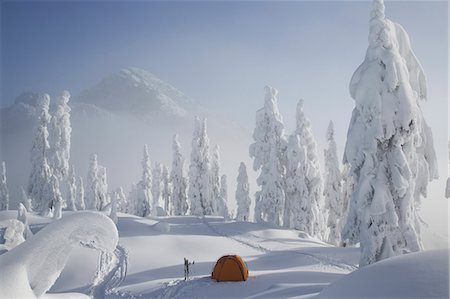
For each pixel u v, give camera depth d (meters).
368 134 17.11
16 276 6.31
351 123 18.44
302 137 44.44
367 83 17.16
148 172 62.25
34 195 44.94
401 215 17.03
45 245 6.60
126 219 40.53
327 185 45.25
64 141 45.66
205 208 58.94
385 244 16.95
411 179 17.02
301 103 44.75
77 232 6.72
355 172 18.25
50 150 45.28
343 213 43.69
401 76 16.89
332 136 45.50
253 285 19.69
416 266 7.29
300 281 20.02
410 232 16.78
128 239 33.09
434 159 17.88
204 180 59.25
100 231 6.76
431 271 6.89
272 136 46.84
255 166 47.44
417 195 18.02
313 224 42.59
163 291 19.56
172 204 67.31
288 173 44.94
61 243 6.65
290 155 44.16
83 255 28.06
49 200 44.38
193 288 19.70
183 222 46.31
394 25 18.09
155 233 35.78
